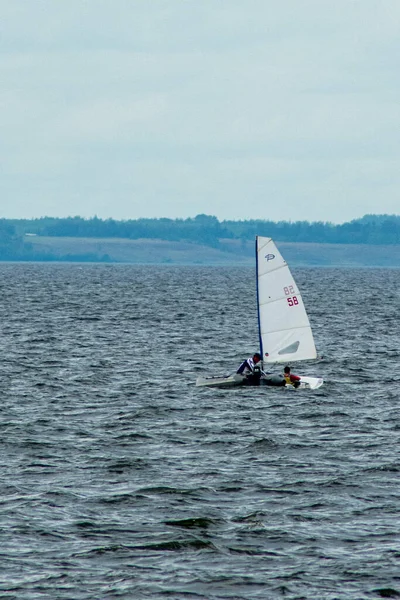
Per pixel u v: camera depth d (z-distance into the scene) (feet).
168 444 394.11
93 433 415.85
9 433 412.36
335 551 265.54
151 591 239.09
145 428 426.51
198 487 326.03
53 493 317.83
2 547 266.98
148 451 380.99
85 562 257.34
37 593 237.04
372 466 354.74
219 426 431.43
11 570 250.98
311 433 417.28
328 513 298.15
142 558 260.42
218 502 309.63
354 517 294.46
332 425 434.71
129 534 278.67
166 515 295.89
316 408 477.36
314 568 253.44
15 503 306.55
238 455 374.63
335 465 357.41
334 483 330.95
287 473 345.51
